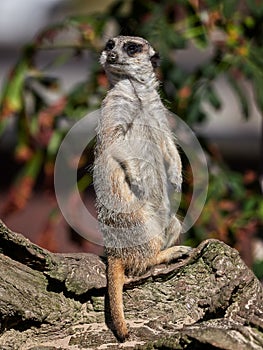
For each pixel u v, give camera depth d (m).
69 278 7.21
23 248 7.02
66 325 7.16
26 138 10.42
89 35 10.37
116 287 7.23
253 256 10.11
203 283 7.49
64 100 10.38
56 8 17.17
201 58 13.93
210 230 10.12
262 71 9.95
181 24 10.16
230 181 9.96
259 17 10.09
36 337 7.09
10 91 10.35
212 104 9.94
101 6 15.85
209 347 6.36
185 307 7.41
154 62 8.51
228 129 16.66
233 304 7.29
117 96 8.18
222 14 9.91
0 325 6.90
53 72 15.06
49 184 10.11
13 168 16.03
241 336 6.46
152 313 7.38
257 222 9.97
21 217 14.95
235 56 10.02
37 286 7.14
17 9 17.69
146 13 10.35
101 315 7.29
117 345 6.94
